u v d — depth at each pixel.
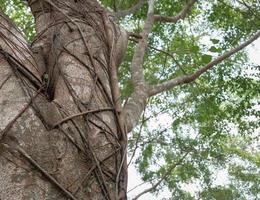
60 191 2.24
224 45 8.23
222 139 9.50
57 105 2.57
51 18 3.30
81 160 2.42
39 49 3.07
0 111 2.37
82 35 3.10
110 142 2.61
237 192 12.19
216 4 8.27
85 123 2.57
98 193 2.40
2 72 2.51
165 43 8.12
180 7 7.96
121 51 3.53
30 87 2.54
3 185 2.17
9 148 2.25
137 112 3.58
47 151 2.32
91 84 2.83
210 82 8.42
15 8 7.44
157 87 4.10
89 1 3.47
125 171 2.64
